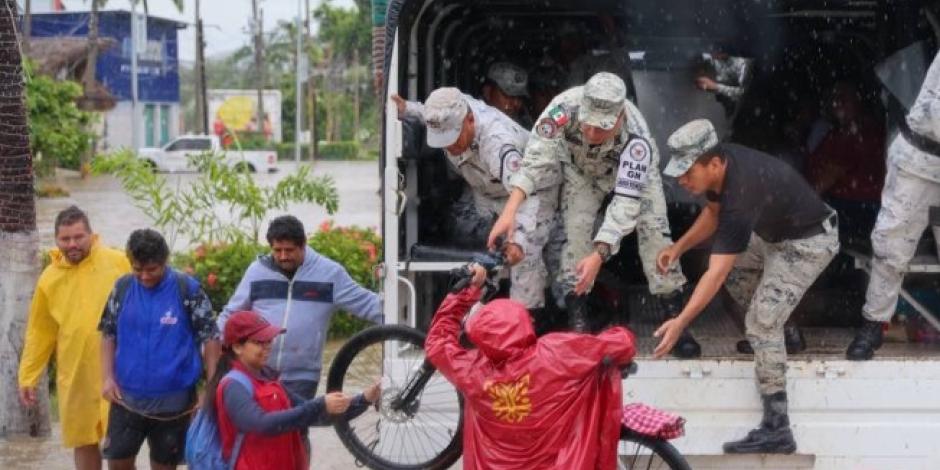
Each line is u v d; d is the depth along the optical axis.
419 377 5.80
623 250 7.63
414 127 6.49
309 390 6.07
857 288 7.37
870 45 7.93
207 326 5.81
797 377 6.02
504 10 7.90
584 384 4.75
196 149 42.81
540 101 8.04
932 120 5.92
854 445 5.99
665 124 8.06
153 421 5.81
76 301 6.24
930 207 6.07
